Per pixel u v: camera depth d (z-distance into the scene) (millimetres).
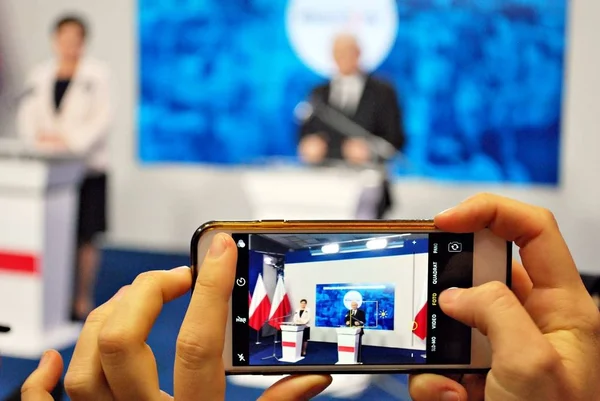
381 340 798
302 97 5219
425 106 4988
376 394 2312
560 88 4746
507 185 4910
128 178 5727
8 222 3150
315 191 3596
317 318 794
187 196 5602
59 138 4301
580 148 4754
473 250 803
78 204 3957
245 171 5422
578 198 4789
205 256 672
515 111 4844
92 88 4328
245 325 788
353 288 801
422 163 5039
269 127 5324
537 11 4715
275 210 3666
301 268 802
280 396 732
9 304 3182
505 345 615
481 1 4805
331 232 793
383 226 801
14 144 4355
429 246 802
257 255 789
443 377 745
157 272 687
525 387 605
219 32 5359
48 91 4375
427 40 4934
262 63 5285
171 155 5609
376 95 4609
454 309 656
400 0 4938
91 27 5648
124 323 632
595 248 4781
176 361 626
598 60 4656
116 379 634
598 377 655
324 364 796
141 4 5520
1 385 2656
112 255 5379
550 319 685
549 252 702
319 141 4617
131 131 5672
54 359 729
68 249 3375
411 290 804
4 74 5852
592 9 4629
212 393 626
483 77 4867
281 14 5195
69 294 3506
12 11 5805
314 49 5141
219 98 5422
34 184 3076
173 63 5508
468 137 4941
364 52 5039
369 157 4531
